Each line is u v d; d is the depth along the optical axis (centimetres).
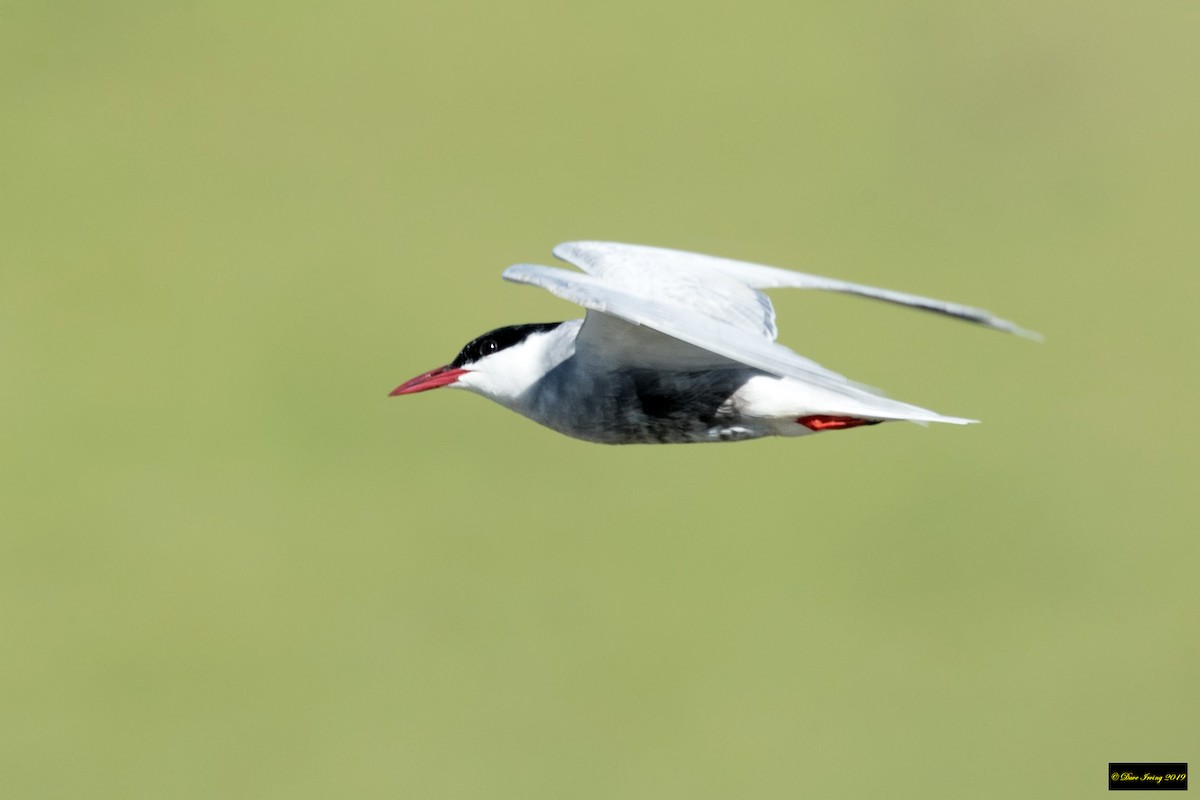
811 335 2072
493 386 951
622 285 866
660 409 895
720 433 900
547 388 924
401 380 2034
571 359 912
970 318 859
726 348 725
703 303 861
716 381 882
